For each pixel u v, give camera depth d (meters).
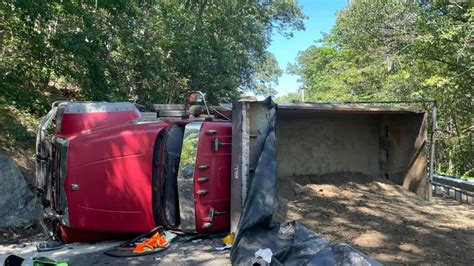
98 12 11.55
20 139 8.48
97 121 5.16
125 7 10.12
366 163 8.53
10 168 6.98
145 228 4.96
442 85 14.57
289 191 6.75
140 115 5.49
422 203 7.40
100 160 4.85
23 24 8.80
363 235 5.12
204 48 17.30
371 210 6.32
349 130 8.37
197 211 4.79
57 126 5.26
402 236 5.17
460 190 8.27
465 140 18.20
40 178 5.54
